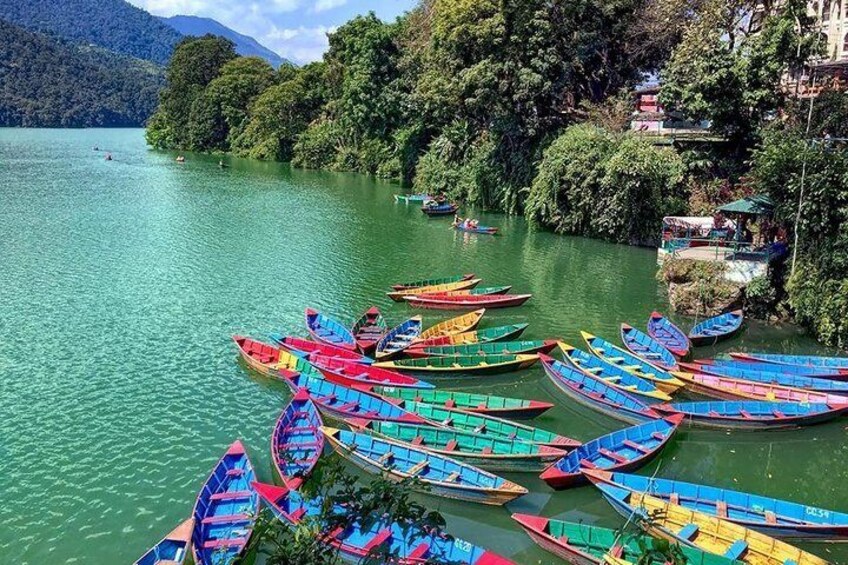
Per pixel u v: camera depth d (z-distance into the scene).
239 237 51.16
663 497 17.92
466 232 54.25
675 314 34.66
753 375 25.94
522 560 16.31
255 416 23.41
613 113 54.06
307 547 8.42
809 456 21.75
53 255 44.19
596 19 56.88
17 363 27.33
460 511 18.06
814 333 31.14
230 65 135.50
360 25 93.50
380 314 33.81
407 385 24.16
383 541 14.72
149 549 16.67
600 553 15.82
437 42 61.03
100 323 32.00
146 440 21.73
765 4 45.28
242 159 120.19
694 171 47.84
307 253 46.56
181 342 29.86
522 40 54.47
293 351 27.36
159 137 143.00
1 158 112.88
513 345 28.44
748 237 38.06
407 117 87.25
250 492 17.80
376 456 19.70
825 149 30.44
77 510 18.20
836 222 29.64
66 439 21.72
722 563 14.66
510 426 21.34
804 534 16.55
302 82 115.56
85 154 125.56
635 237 49.31
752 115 44.88
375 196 74.44
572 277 41.47
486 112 61.44
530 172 58.81
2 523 17.62
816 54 43.19
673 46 58.25
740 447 22.12
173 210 62.69
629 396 23.61
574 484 18.58
